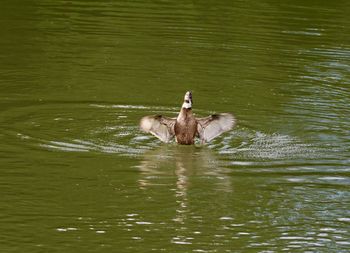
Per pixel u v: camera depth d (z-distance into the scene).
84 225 12.91
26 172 14.84
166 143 16.89
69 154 15.82
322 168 15.73
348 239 12.87
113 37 24.27
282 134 17.53
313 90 20.55
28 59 21.95
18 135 16.67
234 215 13.55
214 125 16.91
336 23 26.88
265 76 21.44
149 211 13.53
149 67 21.80
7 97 19.09
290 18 27.36
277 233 12.96
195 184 14.73
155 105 19.06
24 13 26.41
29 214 13.18
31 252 11.93
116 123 17.83
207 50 23.47
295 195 14.47
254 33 25.17
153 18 26.66
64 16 26.38
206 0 29.48
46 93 19.50
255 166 15.70
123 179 14.77
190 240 12.56
